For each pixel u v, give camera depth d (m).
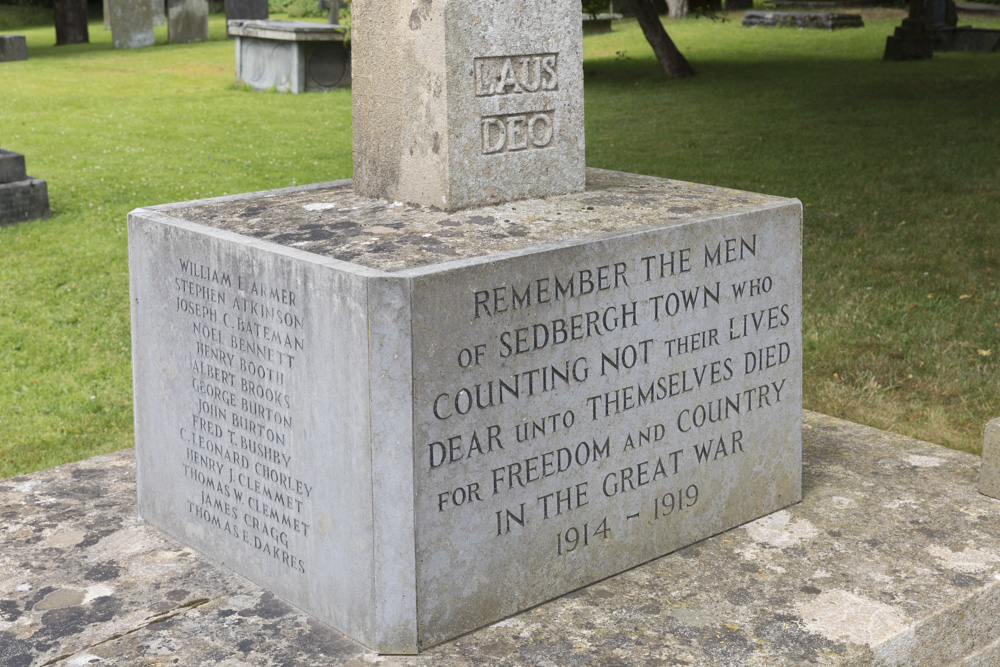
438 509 3.46
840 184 11.67
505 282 3.46
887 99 17.12
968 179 11.61
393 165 4.22
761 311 4.22
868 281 8.27
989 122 14.88
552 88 4.20
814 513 4.47
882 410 6.06
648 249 3.80
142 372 4.33
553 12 4.13
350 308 3.29
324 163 13.97
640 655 3.49
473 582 3.60
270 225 3.96
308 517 3.66
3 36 24.73
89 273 9.25
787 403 4.42
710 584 3.92
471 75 3.95
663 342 3.93
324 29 19.52
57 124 16.62
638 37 27.34
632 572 4.02
